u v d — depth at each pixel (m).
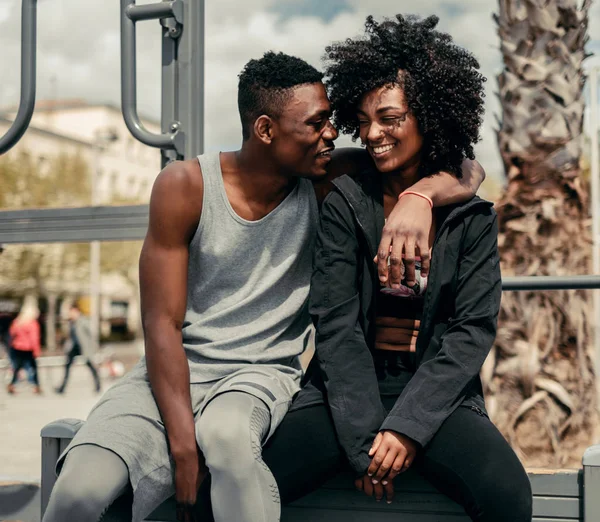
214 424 1.46
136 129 2.14
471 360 1.54
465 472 1.47
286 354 1.74
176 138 2.11
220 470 1.43
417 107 1.62
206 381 1.67
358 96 1.65
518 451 3.85
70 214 2.29
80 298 33.41
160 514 1.69
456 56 1.68
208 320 1.71
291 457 1.54
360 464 1.50
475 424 1.52
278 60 1.66
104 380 19.03
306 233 1.75
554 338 3.85
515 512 1.45
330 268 1.63
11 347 14.80
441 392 1.50
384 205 1.73
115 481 1.45
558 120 3.98
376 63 1.62
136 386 1.65
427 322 1.60
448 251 1.60
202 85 2.18
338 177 1.70
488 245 1.62
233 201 1.71
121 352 31.91
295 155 1.66
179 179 1.69
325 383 1.57
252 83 1.66
